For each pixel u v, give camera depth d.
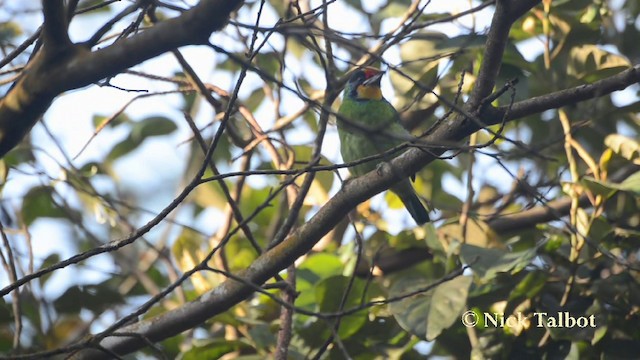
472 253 8.48
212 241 9.85
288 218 8.07
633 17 10.70
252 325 9.14
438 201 11.45
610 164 9.22
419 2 9.09
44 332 9.59
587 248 8.80
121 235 11.96
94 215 11.11
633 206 9.31
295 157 10.15
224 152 11.55
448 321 8.09
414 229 10.07
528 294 8.58
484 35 9.23
